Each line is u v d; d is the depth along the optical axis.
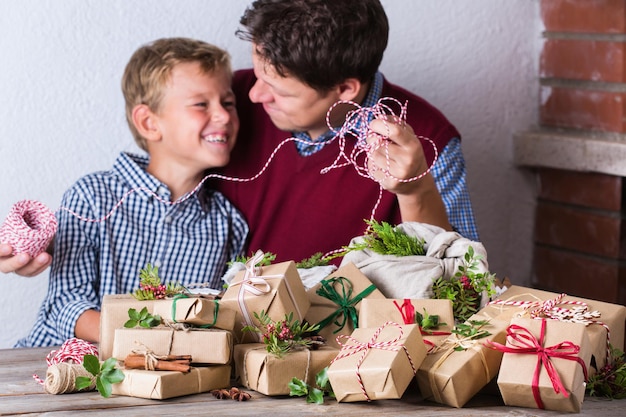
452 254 1.42
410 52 2.29
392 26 2.27
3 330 2.12
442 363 1.19
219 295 1.37
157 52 1.91
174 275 1.94
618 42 2.20
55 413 1.15
